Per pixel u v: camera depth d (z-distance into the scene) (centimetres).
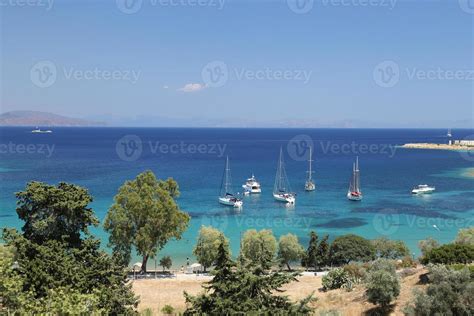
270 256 2633
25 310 2377
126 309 3177
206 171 19512
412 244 8138
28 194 3506
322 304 4212
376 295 3841
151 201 5675
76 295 2381
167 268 6394
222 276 2514
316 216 10944
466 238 6156
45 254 3116
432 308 3350
